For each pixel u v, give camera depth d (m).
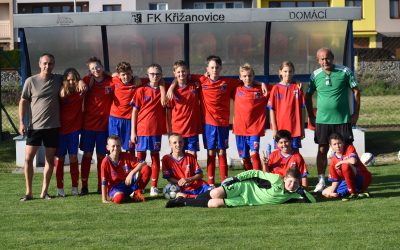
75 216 8.12
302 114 9.91
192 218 7.81
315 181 10.61
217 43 13.19
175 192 9.12
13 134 16.84
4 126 19.00
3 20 39.88
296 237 6.79
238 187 8.50
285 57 13.28
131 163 9.19
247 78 9.77
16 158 13.09
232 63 13.27
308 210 8.09
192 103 9.73
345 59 13.34
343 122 9.68
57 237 7.08
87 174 9.95
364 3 43.06
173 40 13.15
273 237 6.82
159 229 7.31
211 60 9.74
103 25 12.57
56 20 12.51
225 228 7.26
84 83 9.62
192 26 13.03
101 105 9.94
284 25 13.07
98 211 8.40
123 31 12.99
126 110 10.00
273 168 9.20
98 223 7.70
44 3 38.41
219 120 9.83
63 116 9.65
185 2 38.59
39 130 9.31
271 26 13.05
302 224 7.37
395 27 43.62
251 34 13.15
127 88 9.94
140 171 9.09
